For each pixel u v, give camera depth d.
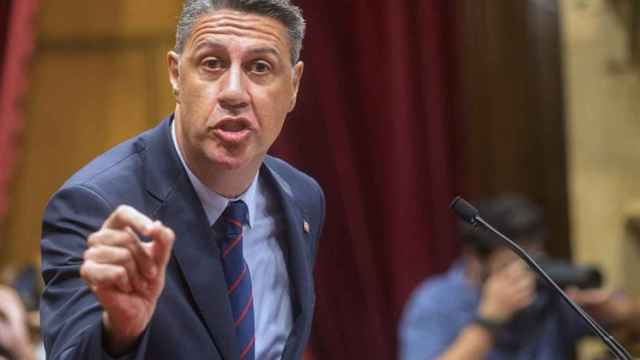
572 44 12.52
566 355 10.16
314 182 6.07
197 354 5.02
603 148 12.57
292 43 5.14
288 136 11.95
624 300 10.50
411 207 12.22
